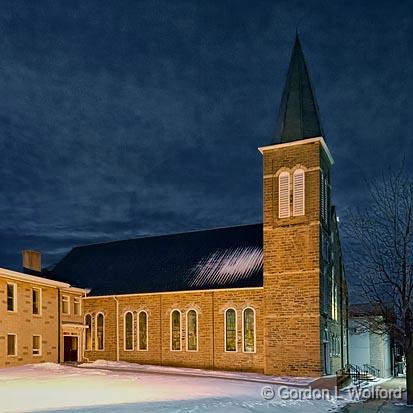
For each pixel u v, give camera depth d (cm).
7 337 3322
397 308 2564
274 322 3331
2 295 3309
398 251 2481
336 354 3759
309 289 3266
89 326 4131
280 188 3491
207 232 4378
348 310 4159
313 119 3566
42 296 3697
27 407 1825
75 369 3244
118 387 2441
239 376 3100
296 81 3675
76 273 4541
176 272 4022
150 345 3828
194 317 3691
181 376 3016
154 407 1861
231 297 3559
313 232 3322
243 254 3906
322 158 3556
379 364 4322
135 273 4238
